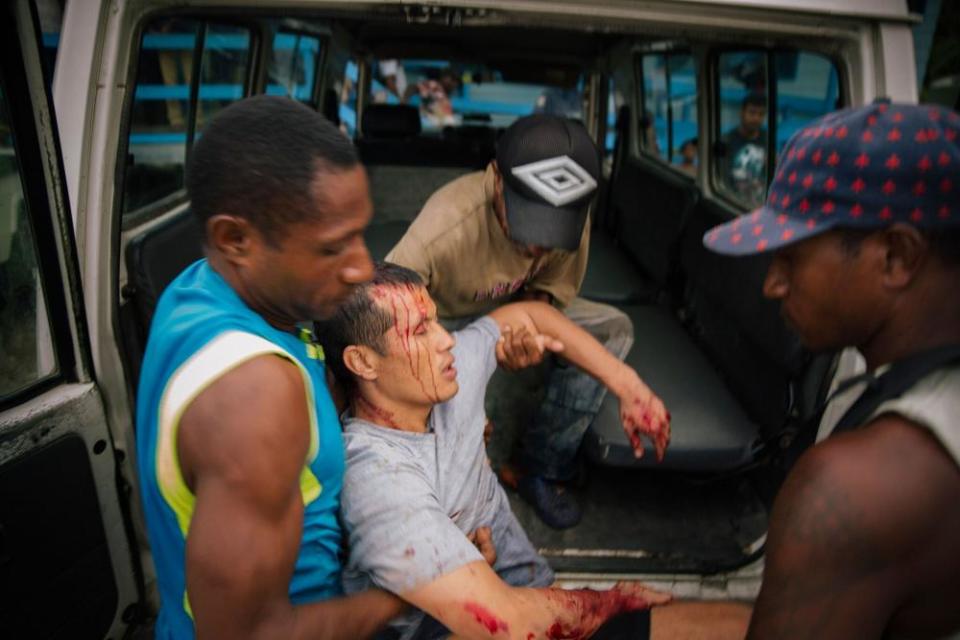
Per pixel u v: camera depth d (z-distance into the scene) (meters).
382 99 5.70
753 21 1.53
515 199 1.61
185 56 2.49
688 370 2.67
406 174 4.24
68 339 1.45
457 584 0.97
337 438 0.93
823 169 0.73
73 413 1.46
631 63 4.12
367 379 1.15
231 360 0.77
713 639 1.33
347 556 1.10
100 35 1.44
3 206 1.29
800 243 0.77
